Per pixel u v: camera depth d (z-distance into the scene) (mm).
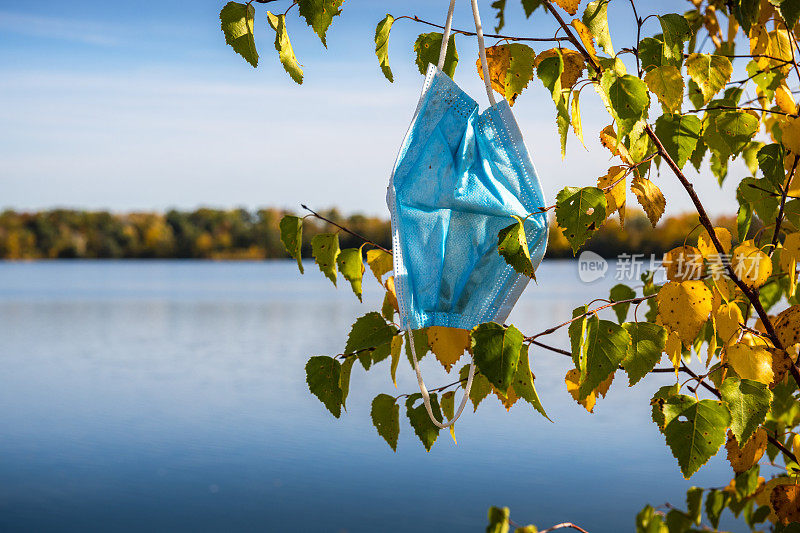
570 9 1457
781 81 1770
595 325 1407
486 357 1363
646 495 10797
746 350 1428
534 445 14242
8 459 13281
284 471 12570
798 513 1590
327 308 44688
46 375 22516
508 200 1492
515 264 1343
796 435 1726
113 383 21203
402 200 1515
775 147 1604
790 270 1464
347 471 12680
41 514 10250
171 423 16203
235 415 16984
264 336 30781
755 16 1587
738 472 1510
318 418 16750
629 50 1523
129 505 10727
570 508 10250
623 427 15586
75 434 15172
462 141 1508
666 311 1399
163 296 57375
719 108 1578
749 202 1708
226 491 11445
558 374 20266
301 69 1579
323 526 9758
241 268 117000
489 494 11148
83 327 35188
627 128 1423
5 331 33656
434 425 1633
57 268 106500
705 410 1351
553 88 1461
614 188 1482
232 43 1513
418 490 11469
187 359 25500
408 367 21703
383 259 1730
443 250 1530
